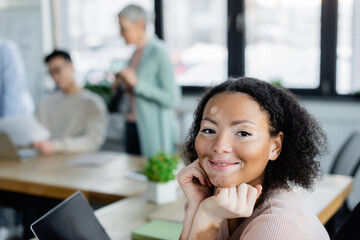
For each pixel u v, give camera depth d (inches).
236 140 34.8
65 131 115.1
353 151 88.0
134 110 114.5
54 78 115.1
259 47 153.7
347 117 137.9
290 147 37.0
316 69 145.3
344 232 36.5
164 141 113.1
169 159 67.9
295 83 149.3
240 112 34.9
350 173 85.7
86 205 47.3
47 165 95.1
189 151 43.5
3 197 90.4
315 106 142.0
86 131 112.6
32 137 106.3
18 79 148.0
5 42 147.2
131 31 109.3
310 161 37.6
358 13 136.6
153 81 110.9
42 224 39.2
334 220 77.7
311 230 33.3
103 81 174.7
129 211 63.3
